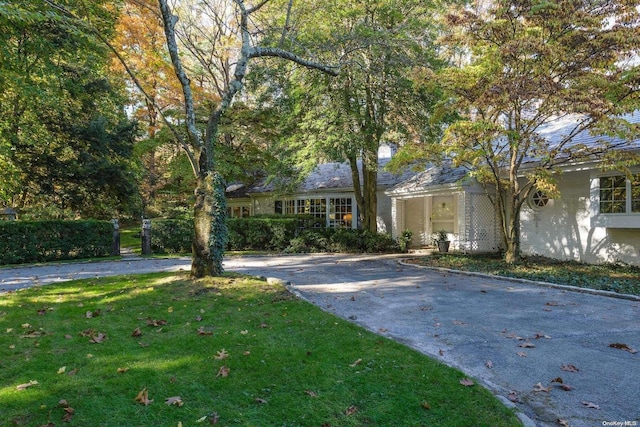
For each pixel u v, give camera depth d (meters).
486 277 8.74
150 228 14.55
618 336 4.57
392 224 15.74
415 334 4.64
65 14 8.55
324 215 18.59
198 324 4.75
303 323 4.79
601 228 10.22
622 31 7.46
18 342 4.07
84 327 4.63
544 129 12.23
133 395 2.92
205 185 7.52
